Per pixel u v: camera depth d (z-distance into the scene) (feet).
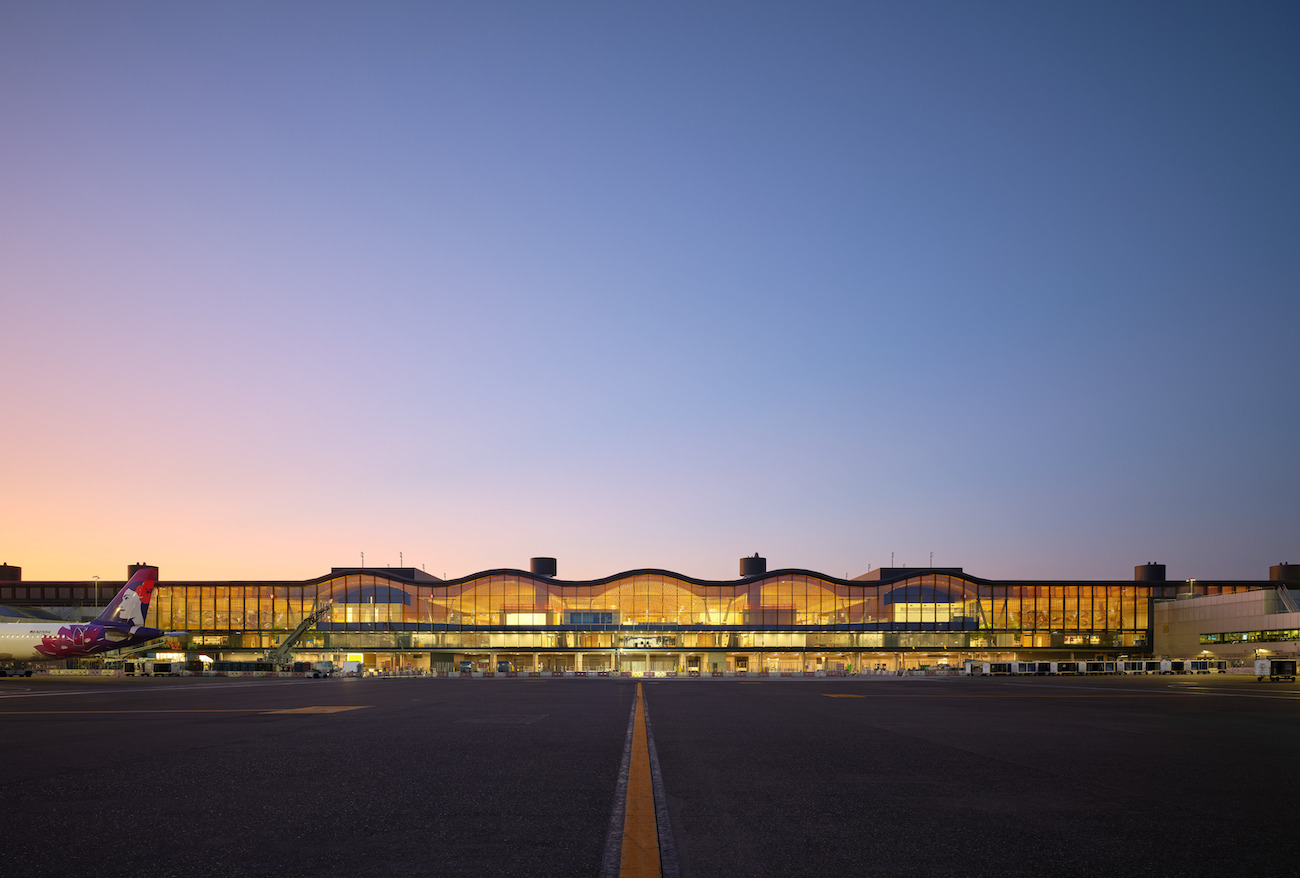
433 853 21.26
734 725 63.05
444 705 90.74
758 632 387.14
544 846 22.07
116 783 32.53
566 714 75.05
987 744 49.37
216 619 386.32
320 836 23.13
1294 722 69.05
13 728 59.77
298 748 45.14
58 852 21.24
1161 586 394.93
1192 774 36.32
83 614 363.76
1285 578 408.05
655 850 21.71
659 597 389.60
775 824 25.08
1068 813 26.99
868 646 386.11
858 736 54.34
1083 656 388.78
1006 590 390.83
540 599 390.21
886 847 22.18
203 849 21.59
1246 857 21.24
